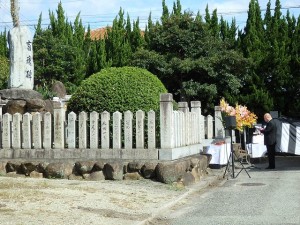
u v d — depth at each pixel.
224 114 16.70
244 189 10.89
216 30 27.23
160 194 9.27
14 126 11.73
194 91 22.95
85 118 11.14
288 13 25.92
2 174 11.25
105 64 29.95
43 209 7.27
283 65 23.28
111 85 11.34
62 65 29.81
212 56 23.34
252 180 12.58
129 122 10.80
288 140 17.42
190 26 23.89
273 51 23.38
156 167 10.32
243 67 23.25
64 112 11.52
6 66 28.53
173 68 22.97
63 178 10.74
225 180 12.65
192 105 14.00
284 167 16.19
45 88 25.53
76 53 30.75
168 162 10.41
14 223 6.29
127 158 10.77
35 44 29.64
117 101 11.16
